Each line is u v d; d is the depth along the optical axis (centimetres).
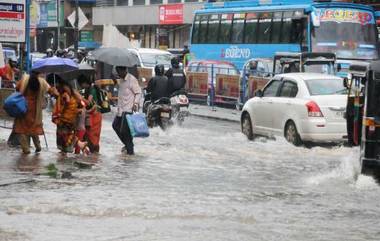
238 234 1091
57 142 1934
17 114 1859
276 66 3494
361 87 1709
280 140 2364
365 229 1153
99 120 1977
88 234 1076
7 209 1239
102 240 1040
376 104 1571
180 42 7256
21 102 1855
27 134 1895
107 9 8525
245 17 4194
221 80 3900
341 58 3534
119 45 4053
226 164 1877
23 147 1902
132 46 4359
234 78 3797
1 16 2411
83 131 1931
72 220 1173
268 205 1334
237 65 4259
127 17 8119
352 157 2002
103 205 1286
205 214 1234
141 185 1509
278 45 3853
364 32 3600
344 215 1261
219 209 1279
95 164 1777
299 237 1083
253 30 4103
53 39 8912
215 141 2434
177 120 2758
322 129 2205
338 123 2214
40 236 1055
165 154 2031
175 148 2173
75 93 1900
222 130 2869
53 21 8912
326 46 3544
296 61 3325
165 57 4275
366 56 3578
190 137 2530
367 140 1580
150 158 1934
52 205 1275
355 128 1700
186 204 1316
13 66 2939
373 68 1572
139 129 1945
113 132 2619
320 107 2211
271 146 2288
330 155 2095
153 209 1262
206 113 3662
